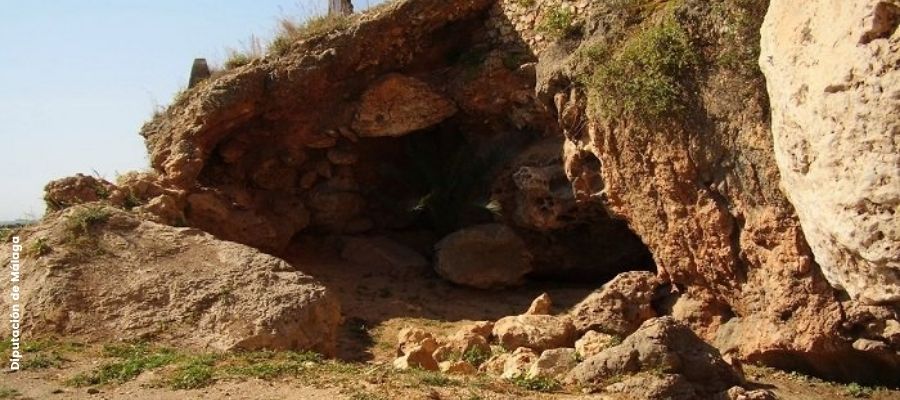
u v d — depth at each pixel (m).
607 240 15.29
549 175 14.73
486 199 15.86
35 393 8.20
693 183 11.37
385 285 15.45
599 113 12.23
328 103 16.25
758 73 10.58
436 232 17.30
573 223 14.95
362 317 14.10
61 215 12.16
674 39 11.29
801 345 10.30
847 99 7.38
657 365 8.70
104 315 10.56
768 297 10.72
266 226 15.73
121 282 11.00
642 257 15.27
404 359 10.45
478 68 15.90
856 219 7.38
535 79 15.32
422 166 16.77
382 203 17.39
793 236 10.29
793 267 10.34
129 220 12.04
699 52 11.19
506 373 10.05
